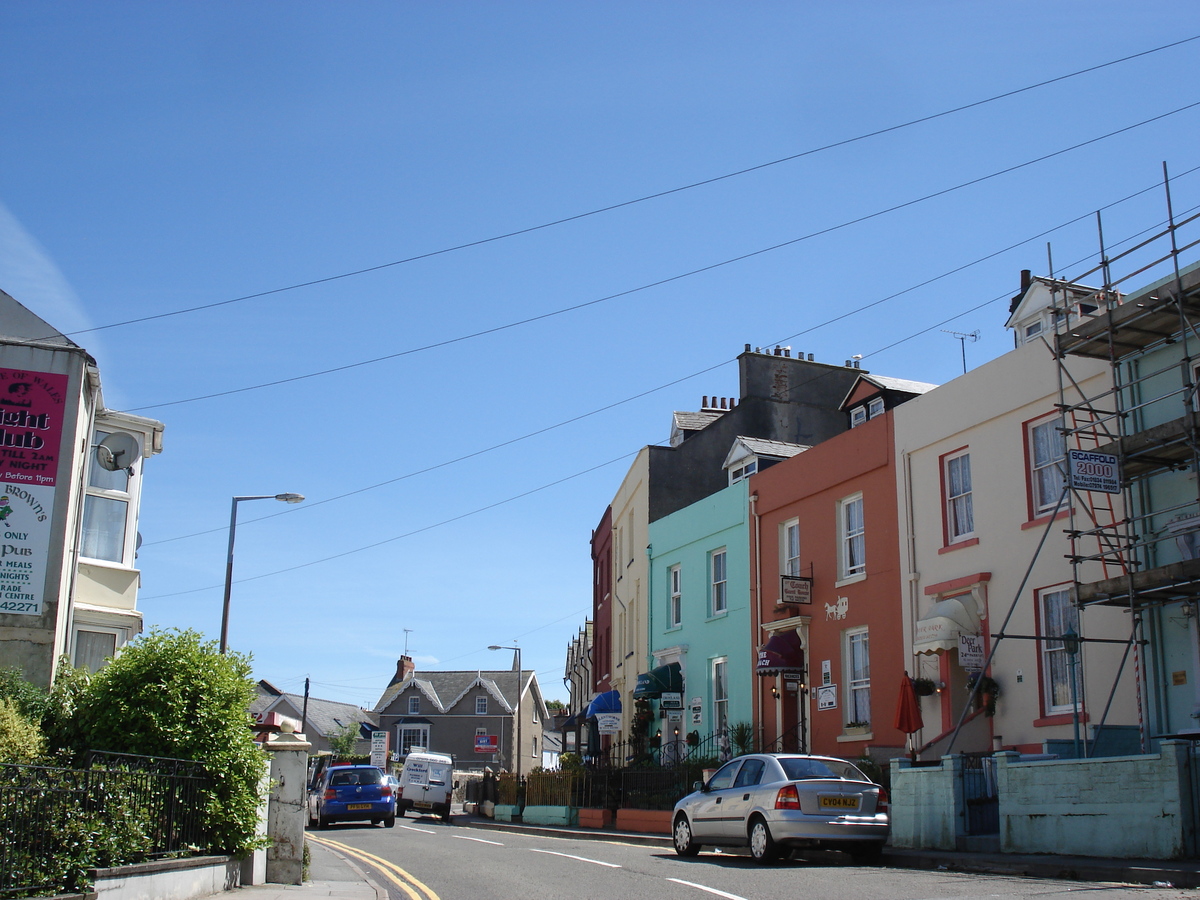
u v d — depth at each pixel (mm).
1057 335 16594
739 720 26531
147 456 21016
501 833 27844
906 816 16078
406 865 16891
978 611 18906
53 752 11797
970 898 10039
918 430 21094
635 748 31250
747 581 26891
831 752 22844
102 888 9578
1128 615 15953
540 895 12062
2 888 8641
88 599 19312
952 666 19297
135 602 20047
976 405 19578
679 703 29375
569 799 30703
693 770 24953
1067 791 13258
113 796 10180
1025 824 13891
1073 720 15719
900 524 21312
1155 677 15305
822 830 14500
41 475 16172
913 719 18125
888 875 12828
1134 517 16141
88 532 19734
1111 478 15383
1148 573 14367
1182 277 14844
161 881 10680
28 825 9039
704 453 34500
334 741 74688
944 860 13852
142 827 10641
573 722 46719
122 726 11977
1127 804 12406
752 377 35312
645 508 34062
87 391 17656
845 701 22672
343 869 16391
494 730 74250
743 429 34812
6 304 18516
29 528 15930
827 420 35656
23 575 15742
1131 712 15688
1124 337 16016
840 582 23125
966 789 15203
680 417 37812
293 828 14000
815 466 24516
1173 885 10594
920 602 20625
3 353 16406
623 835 23297
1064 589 17422
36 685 15273
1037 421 18344
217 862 12117
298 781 14195
